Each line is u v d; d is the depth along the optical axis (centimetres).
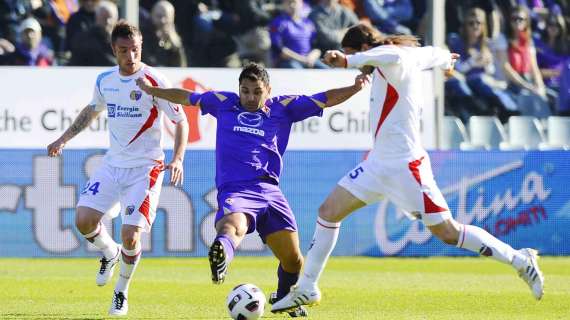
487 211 5191
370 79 2628
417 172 2483
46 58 6312
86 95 5366
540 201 5225
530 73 6956
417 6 6912
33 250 4884
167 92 2655
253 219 2458
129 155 2853
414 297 3378
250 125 2534
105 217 2998
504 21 6994
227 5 6619
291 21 6394
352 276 4153
